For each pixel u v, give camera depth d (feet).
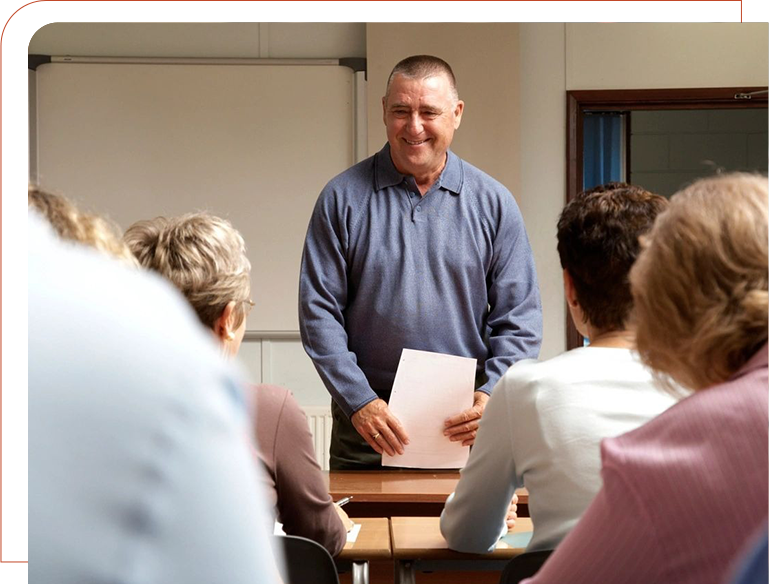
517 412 5.19
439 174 10.21
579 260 5.11
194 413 1.53
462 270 10.07
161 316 1.60
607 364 5.00
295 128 17.97
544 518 5.04
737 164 26.61
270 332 18.03
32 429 1.49
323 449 18.04
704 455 2.68
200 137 17.98
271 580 1.64
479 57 17.63
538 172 18.11
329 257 10.09
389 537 6.88
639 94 18.02
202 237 5.28
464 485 5.78
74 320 1.54
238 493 1.56
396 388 9.09
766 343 2.94
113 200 17.97
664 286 3.05
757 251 2.96
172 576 1.50
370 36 17.67
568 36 18.02
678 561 2.66
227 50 18.15
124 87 17.94
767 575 1.56
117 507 1.48
